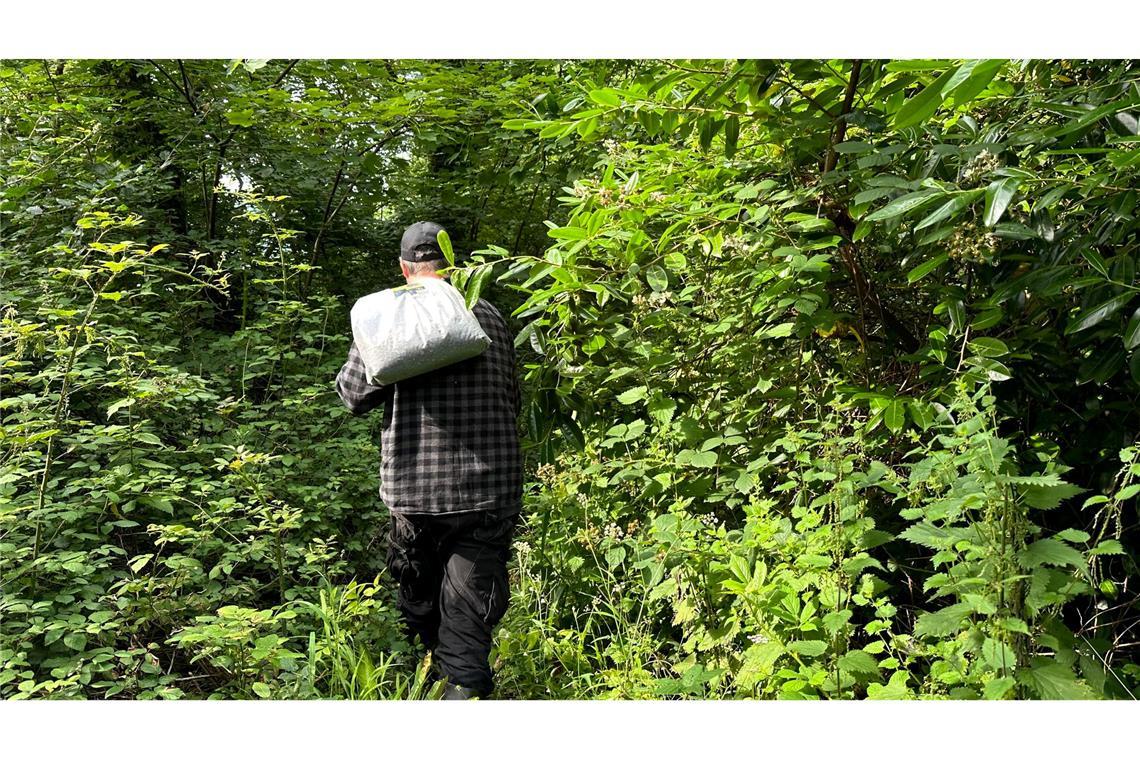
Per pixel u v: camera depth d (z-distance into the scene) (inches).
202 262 231.8
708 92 106.3
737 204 108.9
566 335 116.4
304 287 240.5
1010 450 74.7
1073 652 72.3
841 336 121.0
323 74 235.9
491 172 241.0
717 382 127.2
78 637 105.1
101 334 152.3
